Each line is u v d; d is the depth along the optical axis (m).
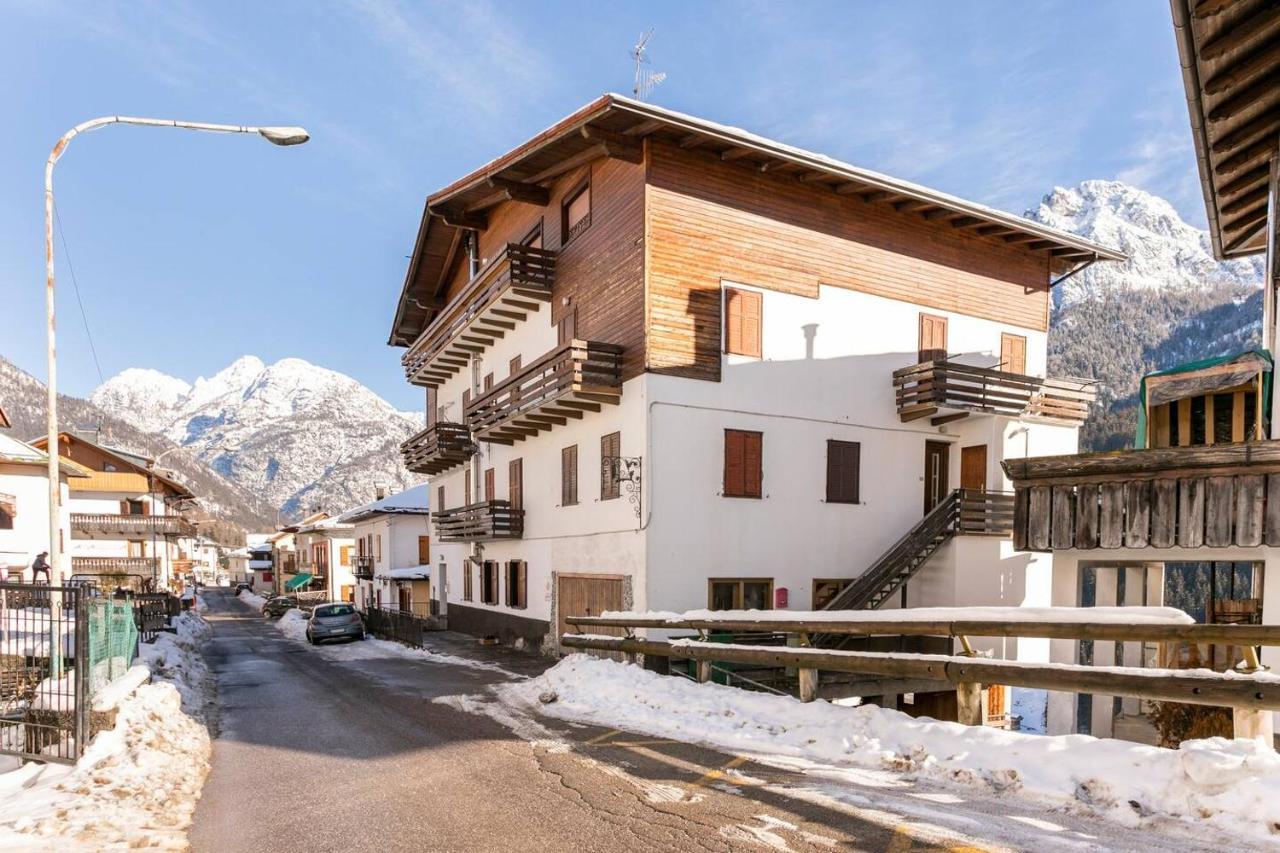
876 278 19.81
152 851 5.30
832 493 18.78
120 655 10.95
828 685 11.66
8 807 6.42
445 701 11.80
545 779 6.85
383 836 5.60
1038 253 23.09
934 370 18.98
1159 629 5.91
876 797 5.77
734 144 16.83
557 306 20.56
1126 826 4.86
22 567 30.42
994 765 5.85
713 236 17.44
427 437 28.16
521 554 22.75
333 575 56.47
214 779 7.54
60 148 12.81
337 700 12.80
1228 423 12.91
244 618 51.41
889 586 17.81
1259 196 12.06
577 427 19.44
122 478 52.44
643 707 9.59
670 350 16.73
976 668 6.60
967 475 20.31
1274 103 9.36
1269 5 7.61
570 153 18.75
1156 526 9.49
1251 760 4.74
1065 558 10.63
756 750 7.44
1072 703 10.58
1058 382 20.38
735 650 9.19
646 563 16.16
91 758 7.65
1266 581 8.93
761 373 17.86
